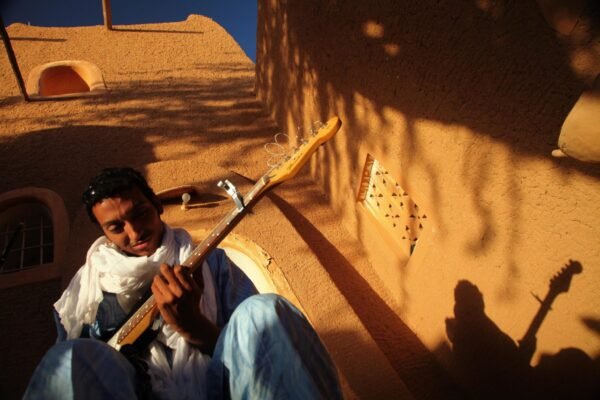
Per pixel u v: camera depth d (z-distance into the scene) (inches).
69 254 115.9
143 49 261.6
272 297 59.6
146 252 66.9
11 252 130.6
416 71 100.9
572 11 53.9
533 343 85.2
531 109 75.3
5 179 152.0
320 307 105.3
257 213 129.6
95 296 68.7
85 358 54.9
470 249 96.0
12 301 108.7
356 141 133.3
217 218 126.6
